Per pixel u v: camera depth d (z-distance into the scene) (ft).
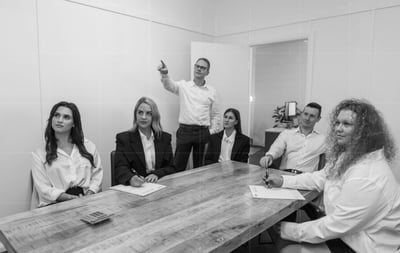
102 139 8.07
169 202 4.01
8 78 6.18
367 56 8.07
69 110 5.66
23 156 6.55
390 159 3.81
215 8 11.48
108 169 8.23
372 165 3.49
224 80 10.47
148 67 9.08
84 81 7.52
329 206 3.97
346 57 8.45
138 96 8.87
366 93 8.19
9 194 6.40
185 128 9.29
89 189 5.81
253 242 5.89
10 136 6.32
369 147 3.67
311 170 7.18
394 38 7.60
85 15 7.36
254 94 10.84
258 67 10.64
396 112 7.72
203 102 9.34
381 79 7.91
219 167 6.36
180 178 5.35
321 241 3.64
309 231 3.67
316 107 7.12
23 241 2.84
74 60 7.26
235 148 8.29
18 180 6.51
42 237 2.93
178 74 10.16
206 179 5.28
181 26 10.05
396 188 3.46
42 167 5.60
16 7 6.15
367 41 8.04
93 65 7.67
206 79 10.19
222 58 10.39
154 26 9.13
